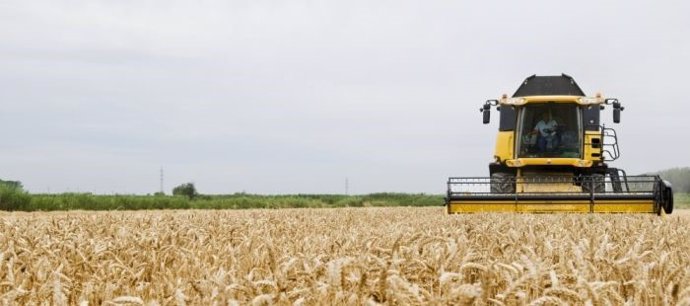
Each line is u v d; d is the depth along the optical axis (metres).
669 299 4.02
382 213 18.50
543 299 3.68
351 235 7.53
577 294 3.77
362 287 3.99
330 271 3.96
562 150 21.12
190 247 6.86
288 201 36.88
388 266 4.35
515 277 4.20
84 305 3.71
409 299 3.64
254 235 6.77
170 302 4.07
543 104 21.20
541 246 6.62
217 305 3.62
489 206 18.45
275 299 3.86
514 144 21.45
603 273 5.02
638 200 17.78
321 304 3.88
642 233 9.08
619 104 20.95
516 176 21.39
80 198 28.34
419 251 5.88
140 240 6.74
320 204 38.31
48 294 4.27
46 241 6.75
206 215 14.88
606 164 21.47
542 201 18.19
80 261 5.49
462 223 11.73
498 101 21.70
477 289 3.41
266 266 5.21
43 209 26.31
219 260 5.54
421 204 42.88
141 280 5.30
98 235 8.77
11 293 4.14
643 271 4.41
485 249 6.60
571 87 21.83
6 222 10.45
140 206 31.02
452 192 18.73
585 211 18.00
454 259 4.86
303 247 6.36
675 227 11.13
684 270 4.62
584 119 21.11
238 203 34.91
